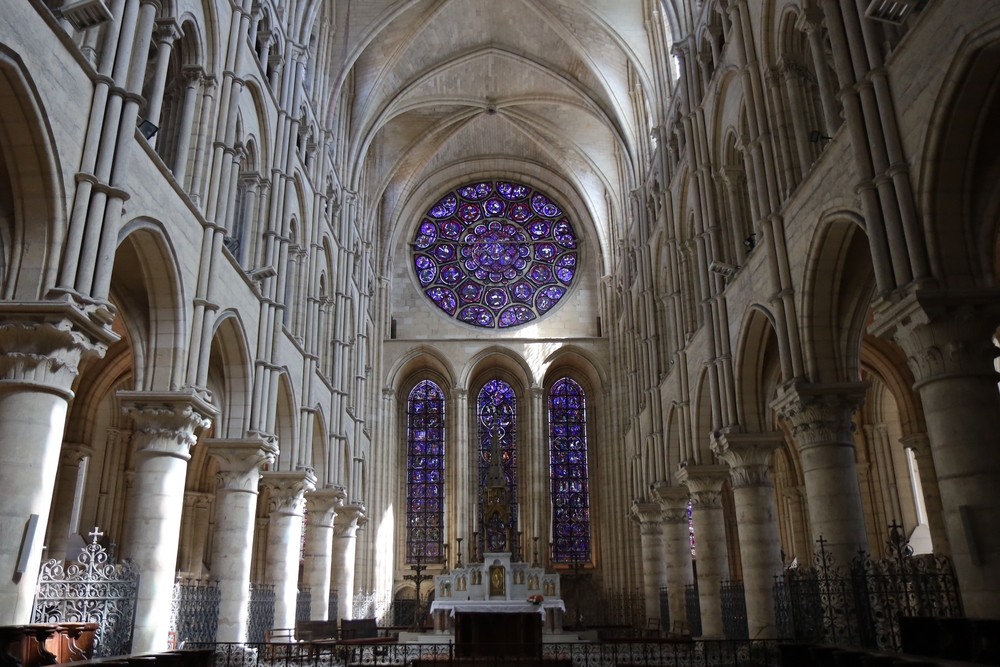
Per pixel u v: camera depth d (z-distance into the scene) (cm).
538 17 3734
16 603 1155
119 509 3031
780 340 1845
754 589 2122
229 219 2061
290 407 2636
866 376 3331
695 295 2736
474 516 4716
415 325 4947
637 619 4106
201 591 1880
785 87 1959
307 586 3100
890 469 3288
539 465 4625
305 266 2838
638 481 3791
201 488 3425
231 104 2064
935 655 1197
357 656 2431
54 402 1251
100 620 1397
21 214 1261
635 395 3881
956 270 1256
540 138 4641
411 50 3838
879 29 1416
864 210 1390
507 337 4856
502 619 2286
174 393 1686
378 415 4541
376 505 4397
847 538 1653
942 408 1221
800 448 1753
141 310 1766
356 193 3784
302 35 2834
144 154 1536
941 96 1214
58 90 1242
